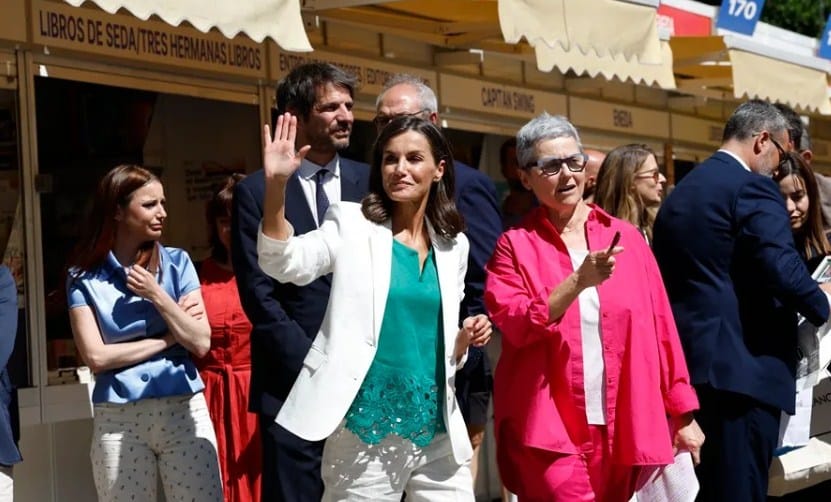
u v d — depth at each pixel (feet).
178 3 23.03
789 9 103.60
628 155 29.84
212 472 25.38
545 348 22.77
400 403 20.20
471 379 26.89
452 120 41.52
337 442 20.53
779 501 32.30
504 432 23.27
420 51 40.14
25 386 28.96
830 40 61.16
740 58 41.16
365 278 20.22
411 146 20.48
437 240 20.93
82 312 24.89
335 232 20.47
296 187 24.00
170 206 32.68
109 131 31.01
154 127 32.19
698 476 26.03
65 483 29.81
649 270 23.50
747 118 26.25
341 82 24.06
